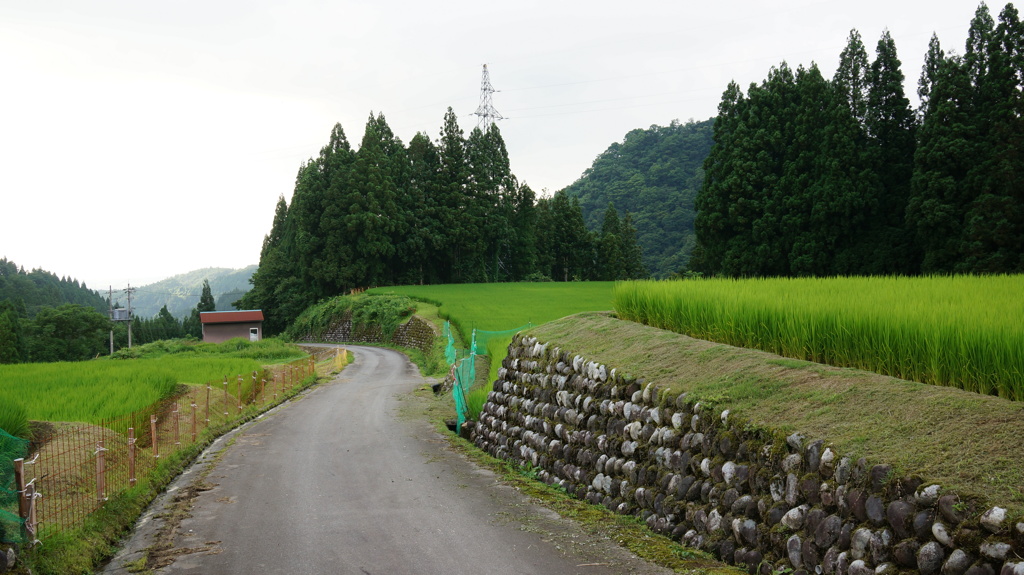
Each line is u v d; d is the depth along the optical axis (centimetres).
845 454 523
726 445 659
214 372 2386
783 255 4491
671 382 809
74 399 1384
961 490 436
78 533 726
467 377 2186
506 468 1145
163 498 971
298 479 1070
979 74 3759
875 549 471
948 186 3559
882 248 4050
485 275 9088
